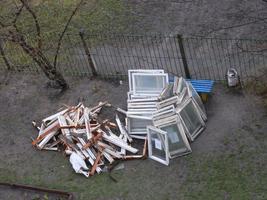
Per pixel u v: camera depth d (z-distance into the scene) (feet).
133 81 42.29
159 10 54.03
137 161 38.52
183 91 40.16
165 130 37.96
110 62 48.16
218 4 53.21
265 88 42.01
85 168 38.29
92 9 55.62
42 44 50.52
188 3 54.19
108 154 39.06
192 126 39.24
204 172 36.81
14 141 42.09
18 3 57.36
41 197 37.19
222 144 38.50
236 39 48.21
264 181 35.63
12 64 49.78
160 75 42.01
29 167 39.63
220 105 41.55
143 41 50.34
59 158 39.88
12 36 43.24
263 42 47.16
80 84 46.32
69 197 36.47
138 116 39.81
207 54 47.16
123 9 55.01
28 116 44.19
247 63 45.29
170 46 49.03
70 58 49.39
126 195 36.27
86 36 51.90
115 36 51.49
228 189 35.50
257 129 39.14
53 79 45.29
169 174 37.14
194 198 35.32
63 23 54.39
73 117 41.91
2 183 38.40
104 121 40.98
